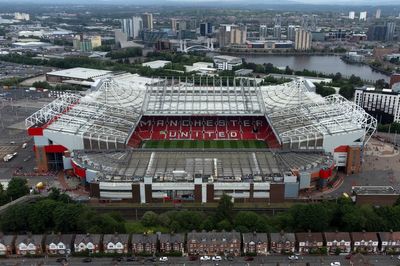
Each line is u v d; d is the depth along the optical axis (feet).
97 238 552.82
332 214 592.60
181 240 552.82
